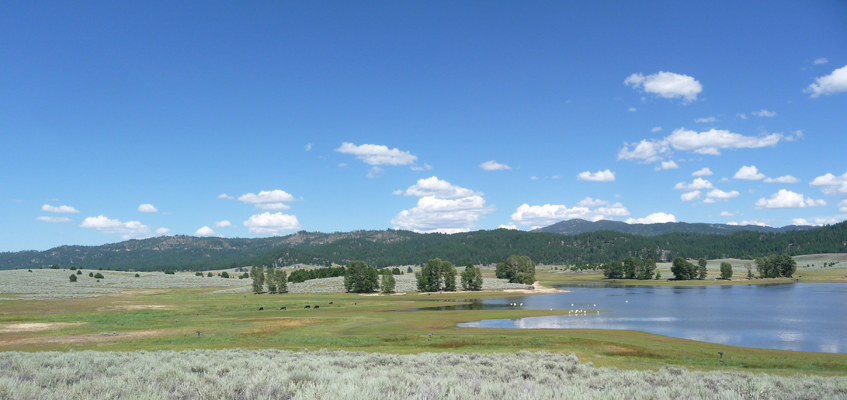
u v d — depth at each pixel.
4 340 45.66
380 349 39.38
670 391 12.08
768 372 29.80
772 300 112.00
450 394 9.98
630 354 38.69
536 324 68.75
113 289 151.88
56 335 49.84
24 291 123.38
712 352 40.16
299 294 149.12
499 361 22.88
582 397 10.38
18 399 9.40
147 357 23.05
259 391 10.56
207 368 16.38
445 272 167.75
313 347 40.69
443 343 43.22
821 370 32.50
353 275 160.62
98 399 9.64
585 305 105.50
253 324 63.16
